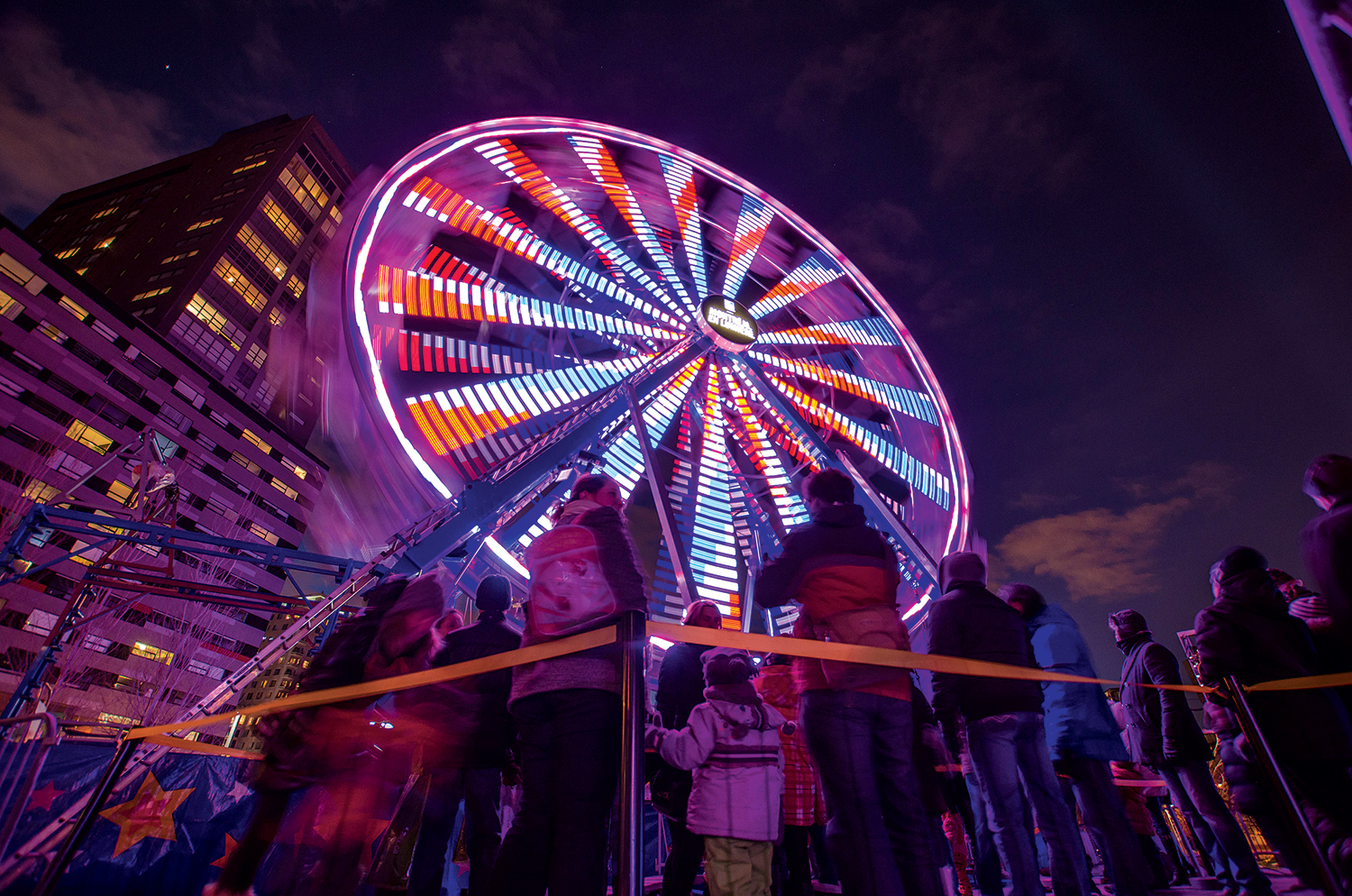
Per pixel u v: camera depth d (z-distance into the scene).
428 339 14.01
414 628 3.36
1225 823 3.83
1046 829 3.23
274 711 2.92
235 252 65.25
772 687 4.14
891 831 2.62
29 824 3.35
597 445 11.72
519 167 19.11
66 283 44.91
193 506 50.25
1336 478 3.22
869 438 21.47
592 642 2.31
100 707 37.62
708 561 16.17
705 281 23.06
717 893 2.88
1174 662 4.33
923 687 4.26
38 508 5.96
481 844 3.37
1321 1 2.34
